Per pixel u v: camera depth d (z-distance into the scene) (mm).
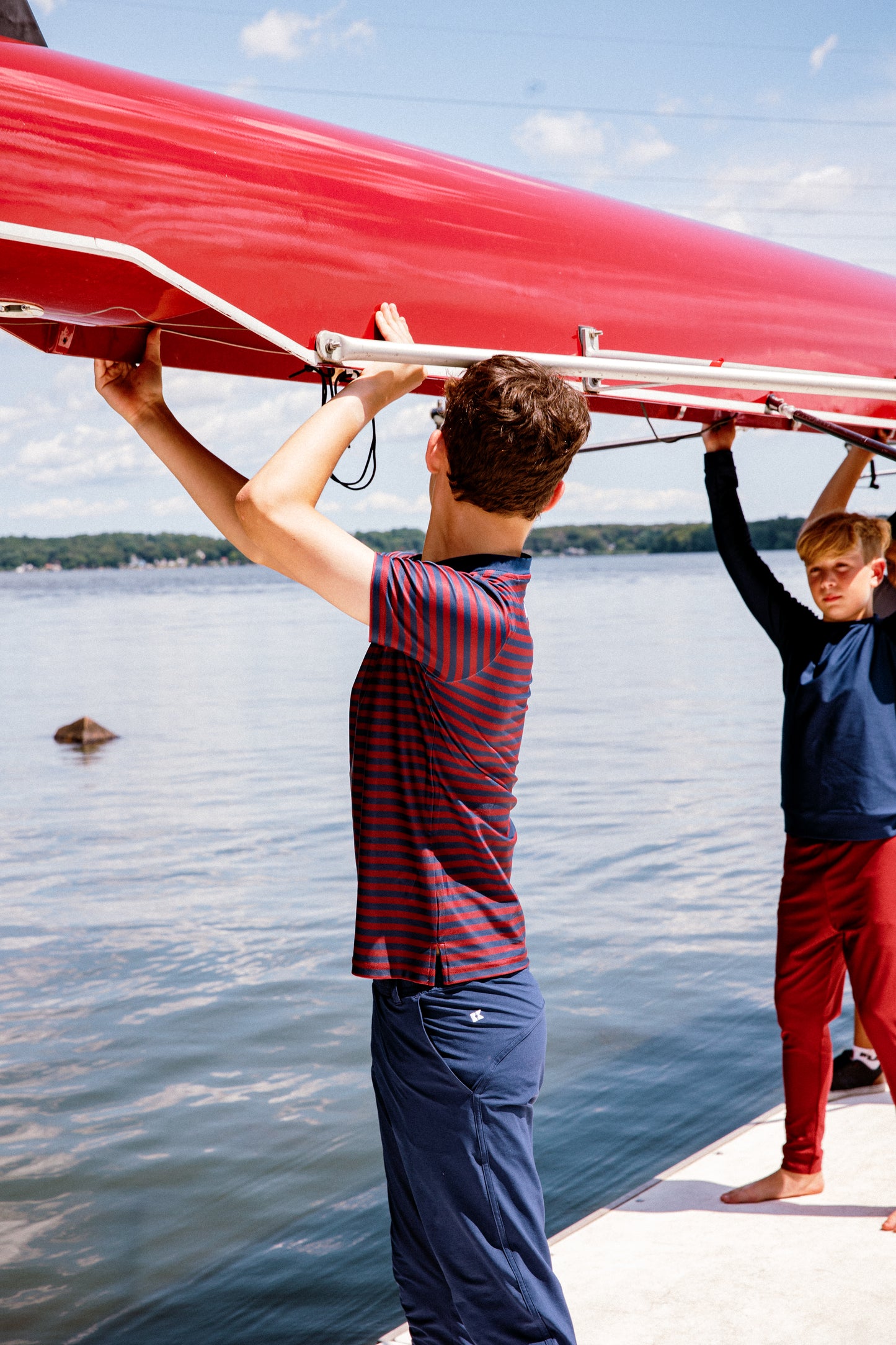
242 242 1801
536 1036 1680
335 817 10844
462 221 2096
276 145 1891
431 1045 1610
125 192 1688
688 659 27469
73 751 15695
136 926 7375
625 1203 3139
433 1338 1730
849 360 2797
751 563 3246
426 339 2018
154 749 15688
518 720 1702
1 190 1589
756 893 7816
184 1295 3240
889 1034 2965
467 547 1728
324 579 1551
